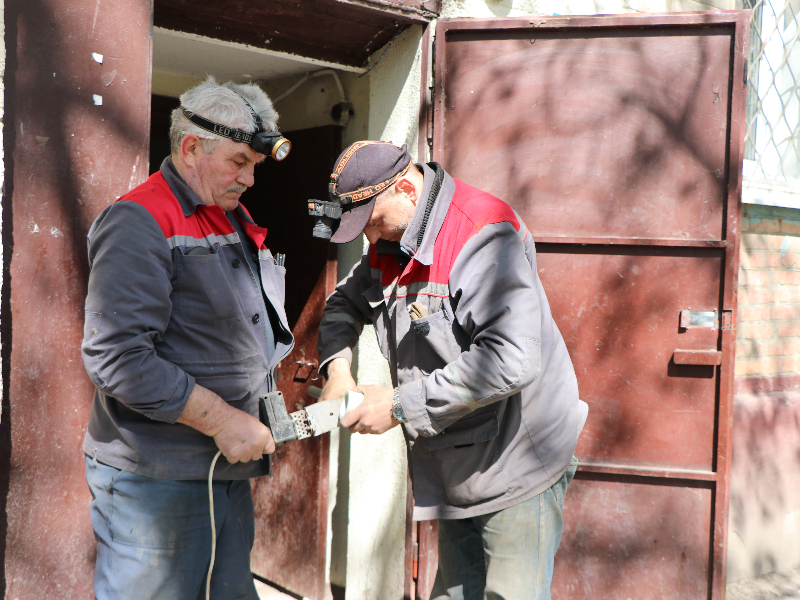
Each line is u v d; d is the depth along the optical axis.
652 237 2.27
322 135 2.80
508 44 2.30
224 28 2.30
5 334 1.56
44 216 1.60
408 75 2.40
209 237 1.46
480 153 2.33
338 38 2.45
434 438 1.59
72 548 1.66
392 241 1.67
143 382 1.26
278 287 1.67
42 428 1.61
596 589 2.32
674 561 2.28
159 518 1.41
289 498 2.98
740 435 2.81
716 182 2.23
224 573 1.55
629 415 2.30
